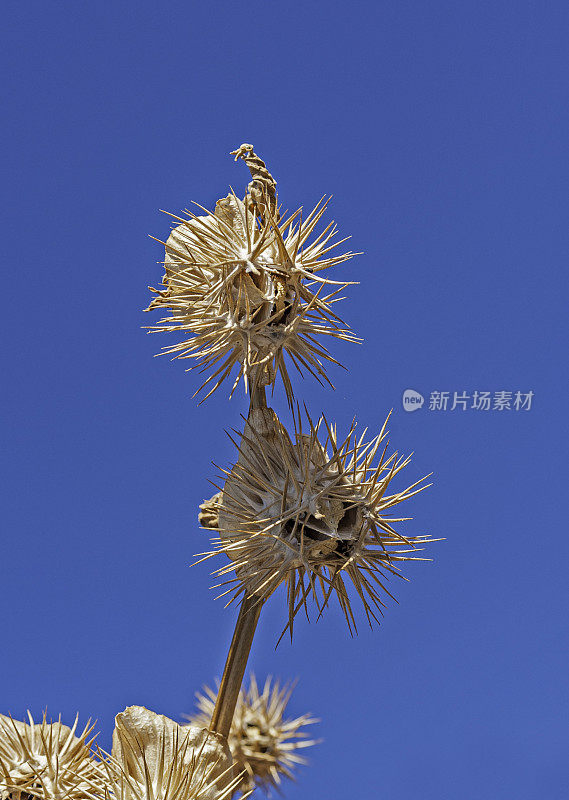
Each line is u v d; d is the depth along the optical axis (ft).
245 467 2.45
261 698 2.52
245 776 2.49
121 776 2.38
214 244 2.45
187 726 2.44
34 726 2.45
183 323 2.47
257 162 2.50
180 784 2.39
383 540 2.44
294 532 2.42
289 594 2.42
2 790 2.40
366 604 2.44
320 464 2.44
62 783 2.41
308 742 2.51
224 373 2.47
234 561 2.42
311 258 2.47
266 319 2.44
